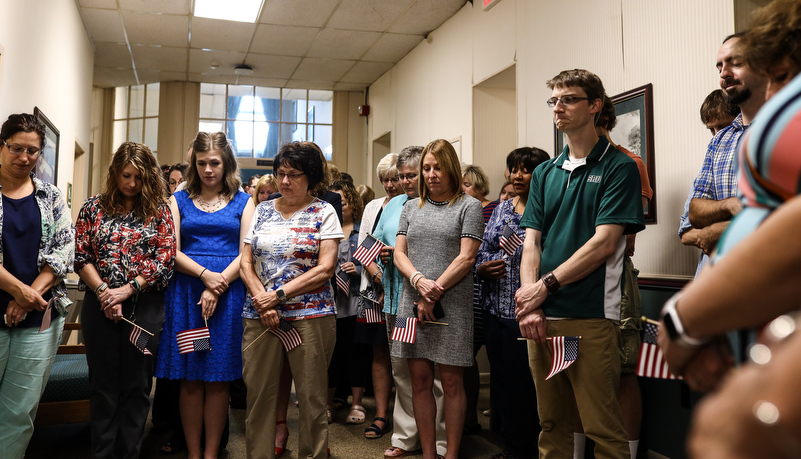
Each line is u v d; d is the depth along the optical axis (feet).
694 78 9.59
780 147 1.47
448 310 8.13
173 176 15.79
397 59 24.75
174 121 28.25
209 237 8.86
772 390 0.97
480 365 16.29
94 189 29.43
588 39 12.41
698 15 9.53
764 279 1.30
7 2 10.69
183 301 8.66
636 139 10.82
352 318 11.86
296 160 8.21
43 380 7.77
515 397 9.17
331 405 11.73
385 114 26.78
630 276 7.73
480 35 17.66
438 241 8.38
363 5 19.11
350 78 27.73
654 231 10.19
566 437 6.49
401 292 9.11
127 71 26.78
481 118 18.12
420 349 8.22
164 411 10.93
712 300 1.45
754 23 2.11
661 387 8.77
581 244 6.23
